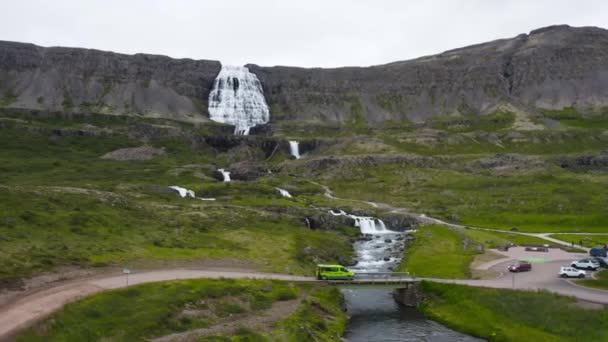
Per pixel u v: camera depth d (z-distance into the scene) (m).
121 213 124.56
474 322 76.19
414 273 102.81
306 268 103.94
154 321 61.78
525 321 73.44
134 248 96.00
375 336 73.38
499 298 79.56
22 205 108.19
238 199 194.88
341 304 84.88
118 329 58.28
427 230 158.75
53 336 53.03
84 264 80.25
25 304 59.22
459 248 127.12
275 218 156.25
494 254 116.56
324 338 68.12
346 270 90.56
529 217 176.50
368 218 177.62
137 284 71.88
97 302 63.06
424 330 76.25
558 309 73.31
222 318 68.25
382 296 96.50
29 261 75.38
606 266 100.38
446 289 86.38
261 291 79.38
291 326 67.38
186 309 67.44
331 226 168.75
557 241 137.38
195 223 130.88
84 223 105.56
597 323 68.56
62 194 128.62
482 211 192.75
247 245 116.94
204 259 97.56
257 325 66.88
